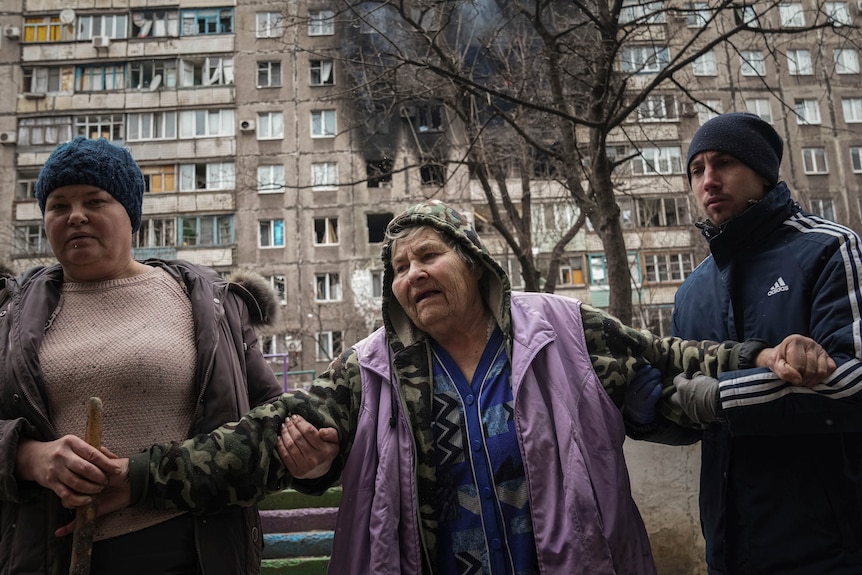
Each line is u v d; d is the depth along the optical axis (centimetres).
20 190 2700
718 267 231
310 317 2553
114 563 195
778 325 210
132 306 221
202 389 212
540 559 188
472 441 203
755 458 208
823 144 2561
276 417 208
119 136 2736
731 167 227
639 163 2189
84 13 2839
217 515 208
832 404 183
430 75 877
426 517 198
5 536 199
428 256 217
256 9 2820
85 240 216
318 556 430
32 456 189
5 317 212
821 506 197
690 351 215
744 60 660
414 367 215
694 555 384
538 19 679
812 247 209
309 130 2697
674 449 394
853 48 753
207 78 2777
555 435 201
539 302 225
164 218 2658
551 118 966
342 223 2617
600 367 213
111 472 189
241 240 2634
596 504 192
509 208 1093
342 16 845
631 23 618
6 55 2788
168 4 2831
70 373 205
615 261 704
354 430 215
